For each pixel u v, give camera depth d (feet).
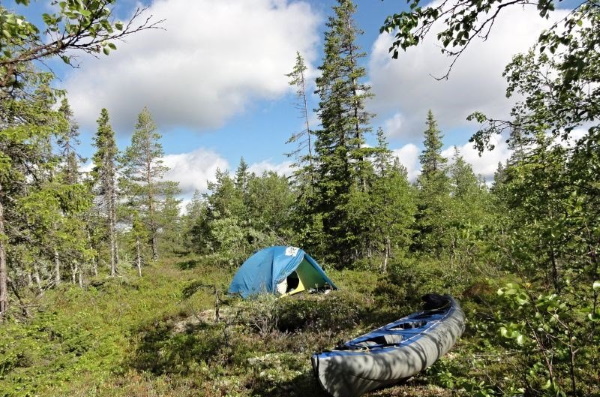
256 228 85.20
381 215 64.59
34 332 29.22
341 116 78.38
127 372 29.76
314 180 82.12
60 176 37.73
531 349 15.56
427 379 22.33
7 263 36.04
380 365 20.06
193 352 32.24
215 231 79.36
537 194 20.54
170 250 167.63
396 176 68.39
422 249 74.02
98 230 58.39
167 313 47.67
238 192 126.82
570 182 17.93
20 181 34.53
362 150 72.79
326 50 78.54
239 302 46.29
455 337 26.02
